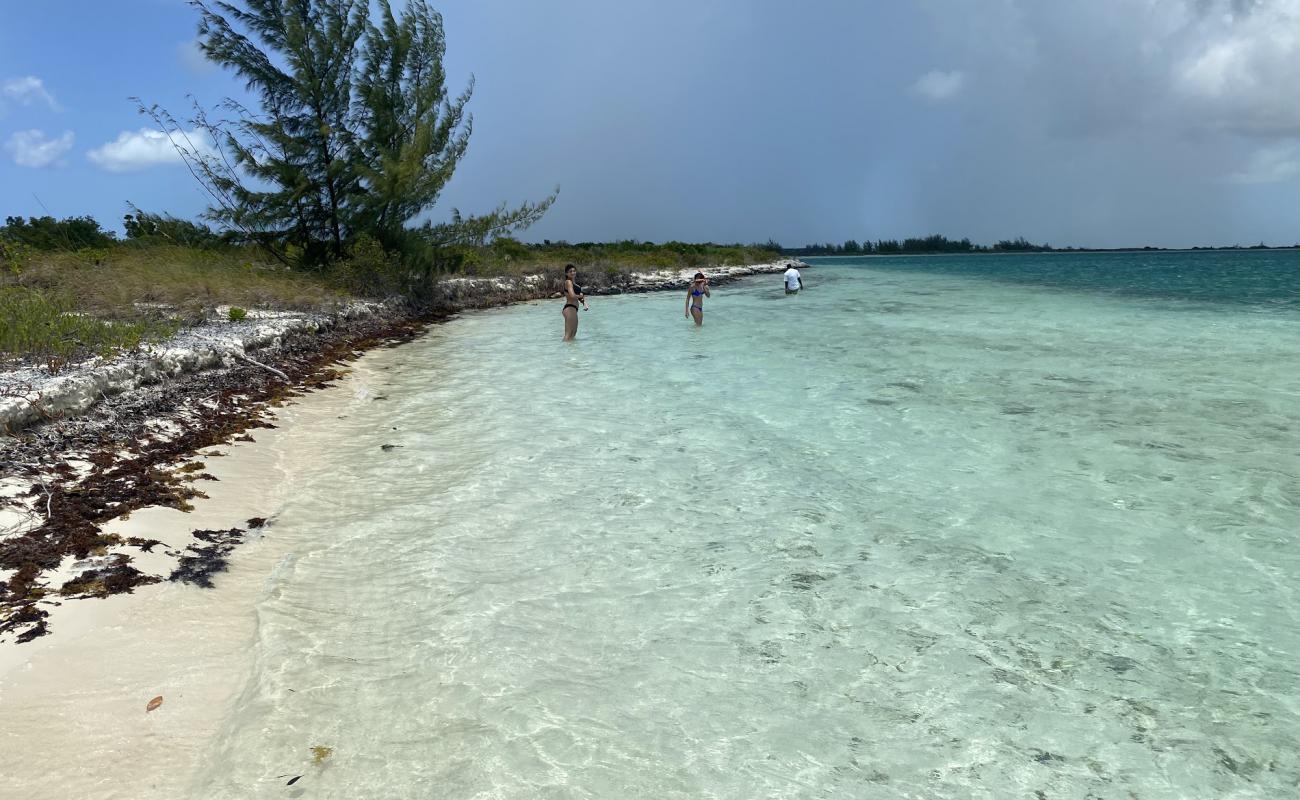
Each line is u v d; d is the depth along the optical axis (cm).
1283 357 1280
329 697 356
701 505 612
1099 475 667
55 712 328
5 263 1428
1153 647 397
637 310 2498
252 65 2041
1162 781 301
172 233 2111
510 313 2445
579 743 325
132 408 794
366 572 493
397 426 887
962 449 755
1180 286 3459
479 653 396
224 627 418
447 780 300
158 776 297
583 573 492
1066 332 1689
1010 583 469
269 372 1127
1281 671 374
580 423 885
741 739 329
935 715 345
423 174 2309
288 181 2141
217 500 608
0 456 593
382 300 2153
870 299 2897
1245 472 667
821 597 456
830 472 689
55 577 441
